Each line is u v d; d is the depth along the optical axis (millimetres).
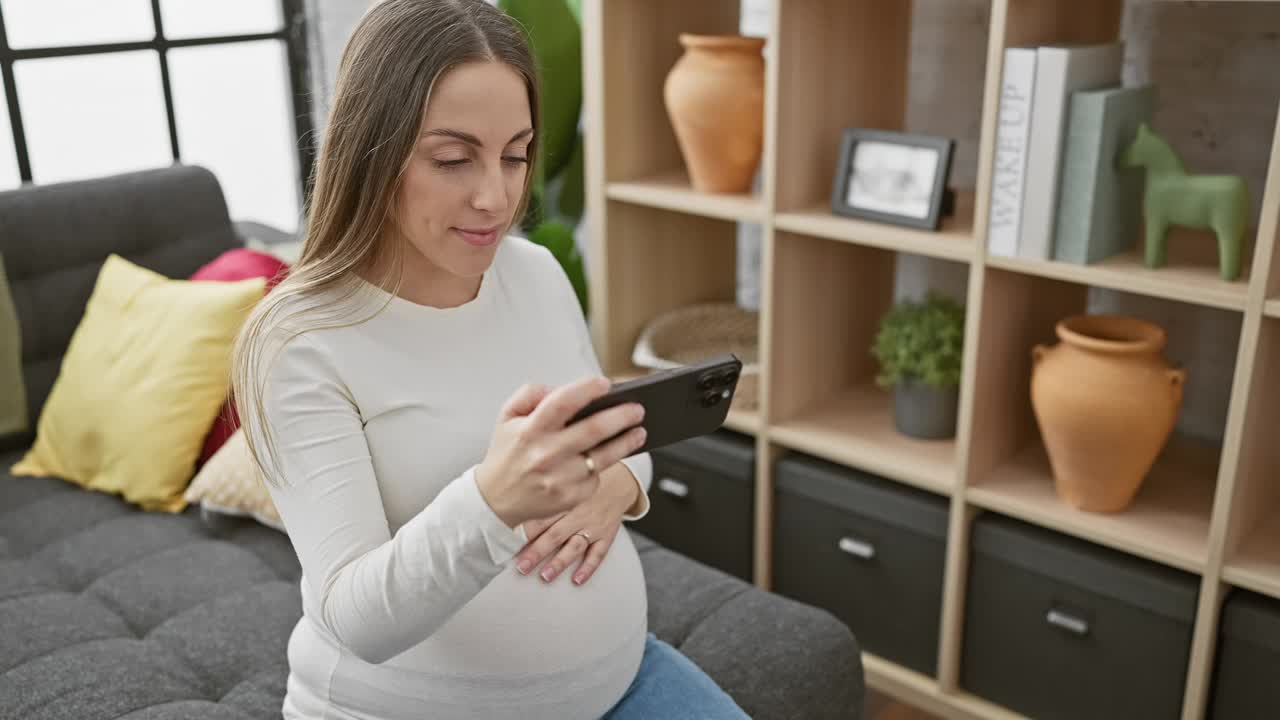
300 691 1202
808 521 2203
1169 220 1721
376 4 1034
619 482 1236
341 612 982
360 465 1057
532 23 2615
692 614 1692
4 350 2256
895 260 2473
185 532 1985
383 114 998
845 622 2213
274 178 3424
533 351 1235
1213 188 1658
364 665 1138
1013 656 2008
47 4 2840
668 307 2537
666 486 2387
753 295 2752
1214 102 2068
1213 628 1771
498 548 911
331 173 1045
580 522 1179
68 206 2312
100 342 2180
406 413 1105
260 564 1870
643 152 2387
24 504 2098
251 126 3324
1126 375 1788
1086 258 1769
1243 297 1628
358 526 1027
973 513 2020
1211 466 2072
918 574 2082
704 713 1294
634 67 2316
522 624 1134
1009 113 1763
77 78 2926
